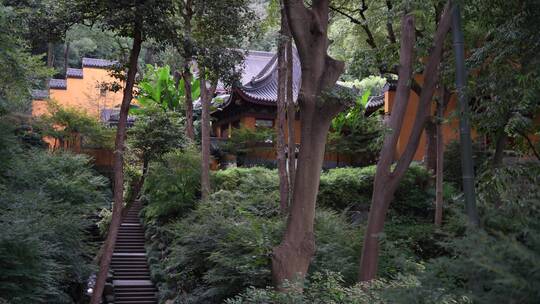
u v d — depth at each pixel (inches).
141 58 1542.8
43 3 533.6
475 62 383.2
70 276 601.0
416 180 812.0
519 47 349.7
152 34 492.7
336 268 491.2
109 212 902.4
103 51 1791.3
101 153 1096.8
